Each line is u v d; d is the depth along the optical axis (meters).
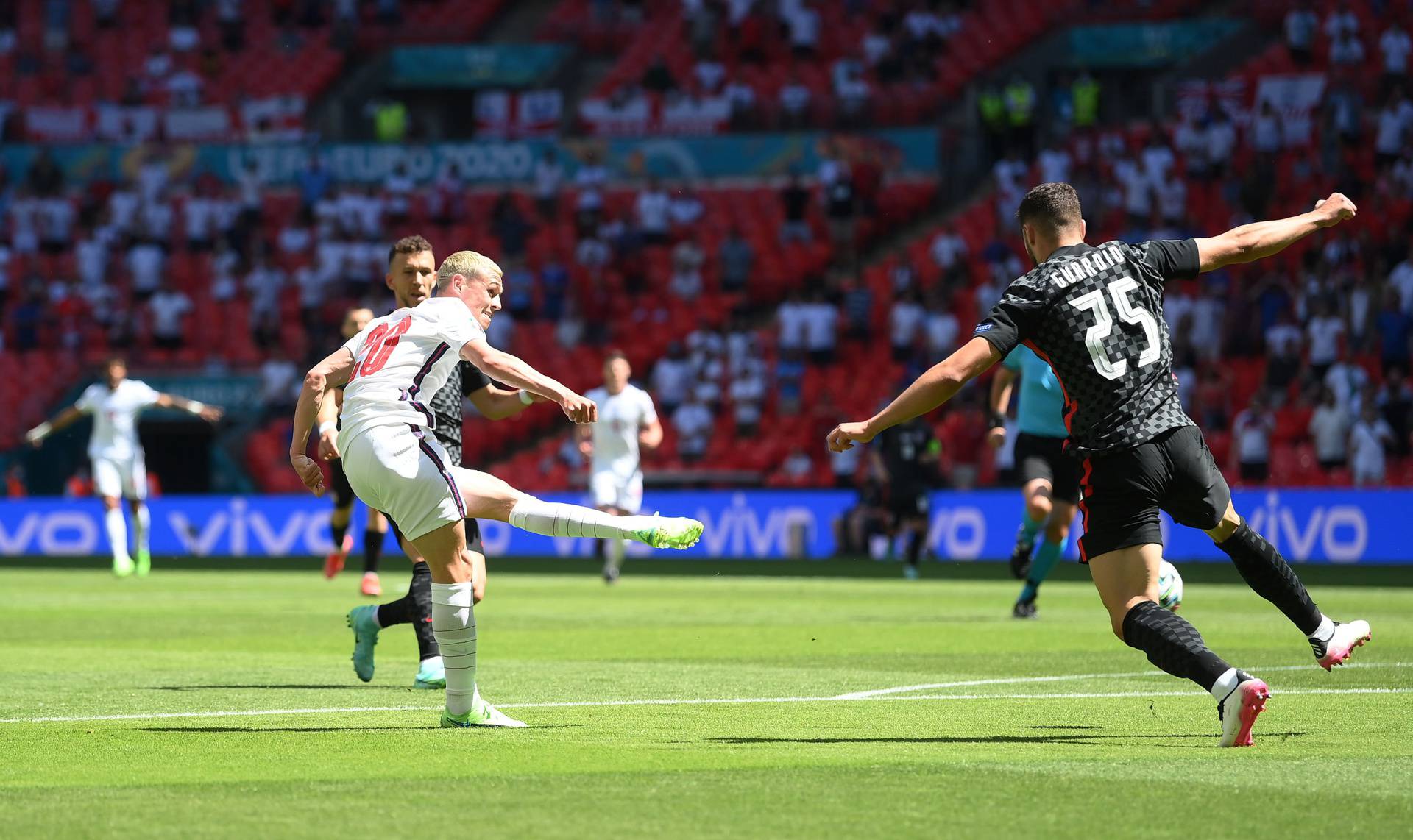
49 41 143.00
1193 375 97.44
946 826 15.63
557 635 42.50
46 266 123.75
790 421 105.12
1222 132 109.75
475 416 111.31
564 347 114.00
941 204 117.19
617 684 29.78
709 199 120.19
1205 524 21.98
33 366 118.12
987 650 37.03
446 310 22.77
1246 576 22.67
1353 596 57.62
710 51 131.75
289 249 121.81
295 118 133.50
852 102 121.50
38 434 75.81
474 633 23.27
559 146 122.25
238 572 83.75
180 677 31.45
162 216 124.31
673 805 16.80
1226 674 20.55
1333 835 15.20
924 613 50.75
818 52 129.75
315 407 23.67
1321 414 89.75
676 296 115.62
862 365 107.75
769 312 115.94
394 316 23.31
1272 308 97.31
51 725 23.84
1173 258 21.92
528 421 111.81
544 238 120.62
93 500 106.38
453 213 121.44
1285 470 91.12
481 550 27.84
